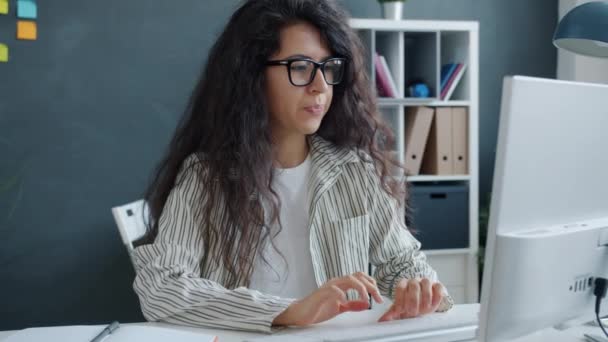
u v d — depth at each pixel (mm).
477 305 1223
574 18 1201
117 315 3148
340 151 1400
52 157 3051
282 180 1378
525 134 786
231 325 1058
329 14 1311
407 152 2998
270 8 1302
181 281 1129
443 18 3373
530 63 3467
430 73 2963
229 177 1297
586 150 863
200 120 1415
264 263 1322
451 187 2980
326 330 1019
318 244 1345
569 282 866
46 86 3023
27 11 2963
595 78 3244
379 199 1402
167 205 1302
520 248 799
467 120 3016
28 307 3064
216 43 1412
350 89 1396
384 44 3082
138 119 3125
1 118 2986
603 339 958
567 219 865
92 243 3109
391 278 1358
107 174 3105
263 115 1320
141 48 3109
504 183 784
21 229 3035
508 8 3428
